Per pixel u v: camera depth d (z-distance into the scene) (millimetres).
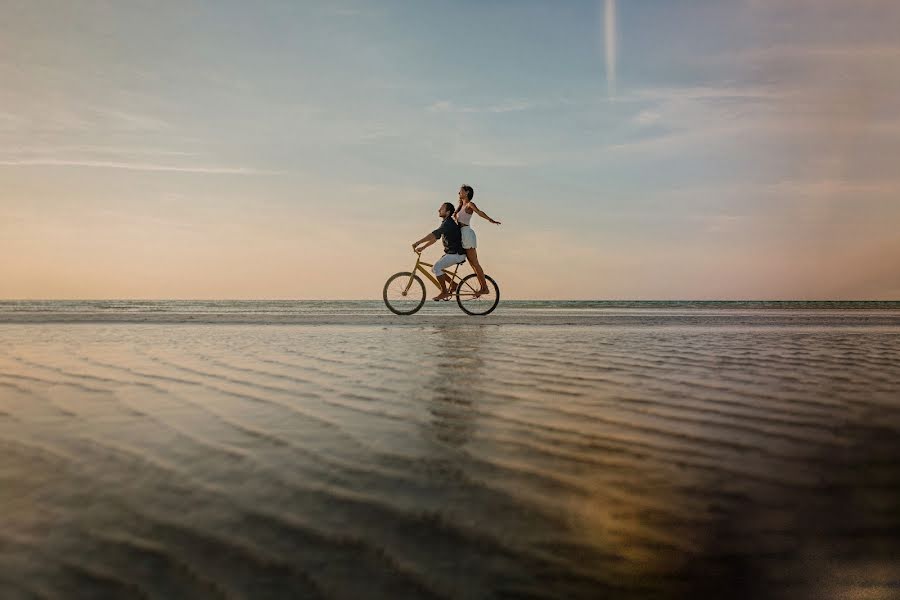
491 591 1135
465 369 3725
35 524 1397
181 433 2193
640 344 5305
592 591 1144
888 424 2377
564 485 1689
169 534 1353
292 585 1147
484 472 1789
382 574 1190
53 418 2406
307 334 6211
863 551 1321
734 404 2727
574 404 2711
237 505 1521
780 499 1601
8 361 3934
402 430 2252
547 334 6422
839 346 5266
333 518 1447
